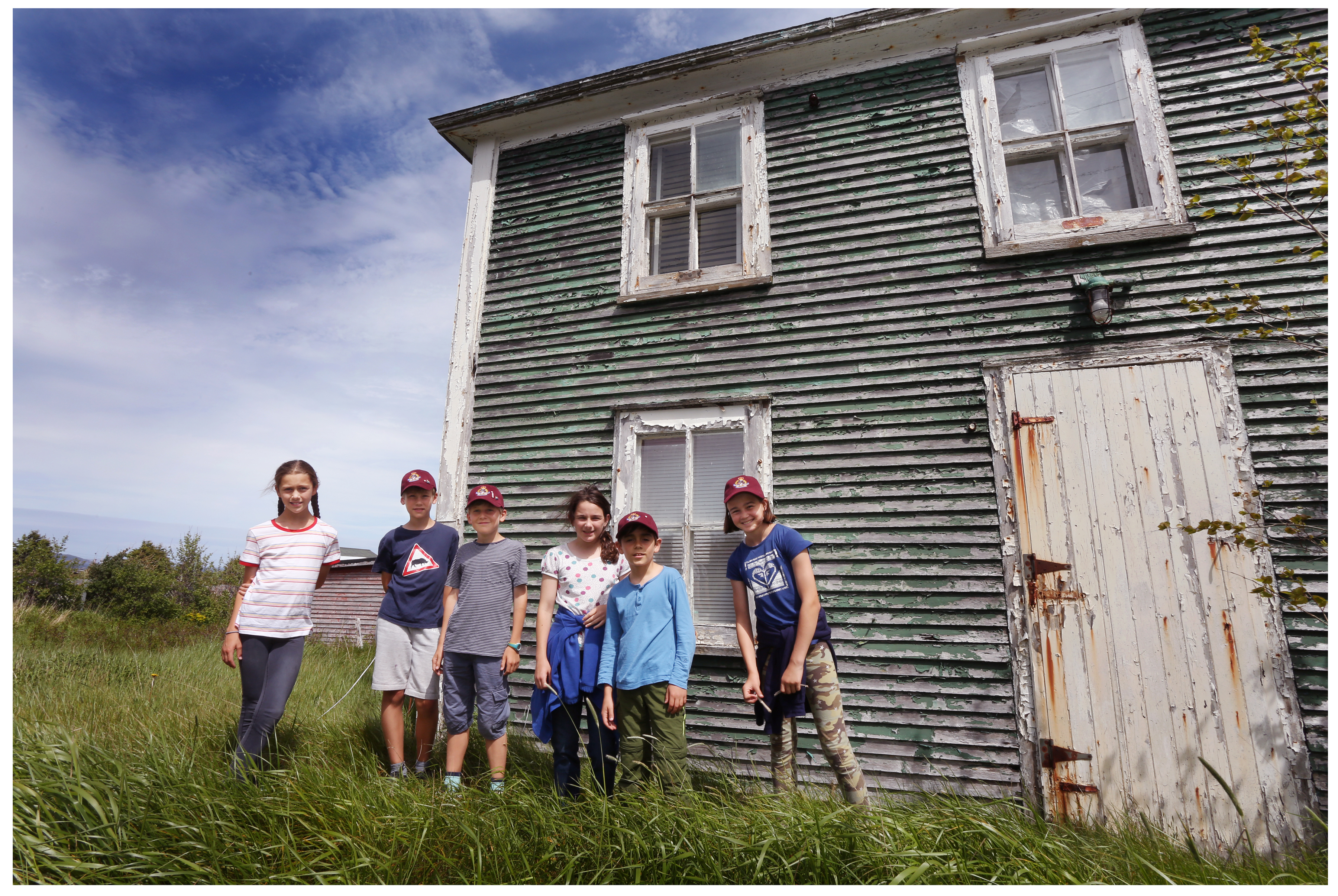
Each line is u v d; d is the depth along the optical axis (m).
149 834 2.31
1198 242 3.58
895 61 4.45
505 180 5.25
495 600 3.13
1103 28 4.09
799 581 2.82
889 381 3.88
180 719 3.70
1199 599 3.14
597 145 5.06
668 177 4.94
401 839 2.37
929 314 3.92
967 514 3.57
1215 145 3.71
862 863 2.19
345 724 3.79
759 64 4.64
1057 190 4.06
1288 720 2.93
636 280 4.65
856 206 4.27
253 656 3.03
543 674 2.96
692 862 2.23
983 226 3.94
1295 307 3.33
